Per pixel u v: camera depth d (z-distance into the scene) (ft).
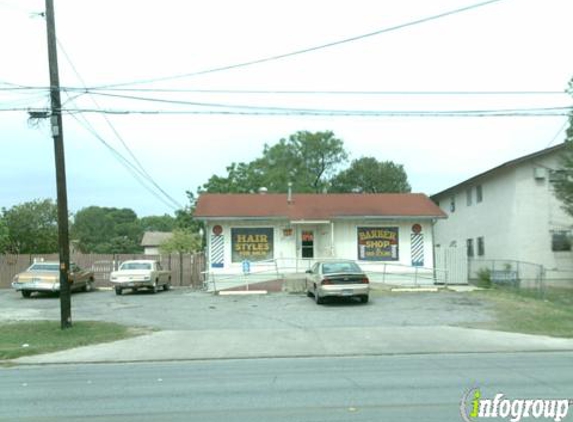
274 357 41.39
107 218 347.56
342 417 23.39
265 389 29.45
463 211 127.24
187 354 42.65
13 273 104.37
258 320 58.54
